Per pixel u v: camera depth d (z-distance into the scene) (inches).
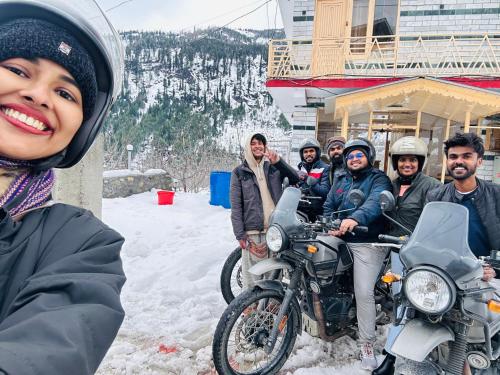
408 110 375.6
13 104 31.1
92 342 26.5
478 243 93.0
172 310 131.5
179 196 402.3
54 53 31.4
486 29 385.4
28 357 22.4
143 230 233.8
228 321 90.2
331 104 371.9
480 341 73.7
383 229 108.6
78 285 28.6
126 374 95.3
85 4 34.8
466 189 94.8
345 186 120.1
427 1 400.2
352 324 108.0
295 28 432.8
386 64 408.2
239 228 129.0
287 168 138.2
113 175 372.5
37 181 34.3
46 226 33.4
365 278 101.9
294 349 110.6
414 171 110.2
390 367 94.1
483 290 67.1
